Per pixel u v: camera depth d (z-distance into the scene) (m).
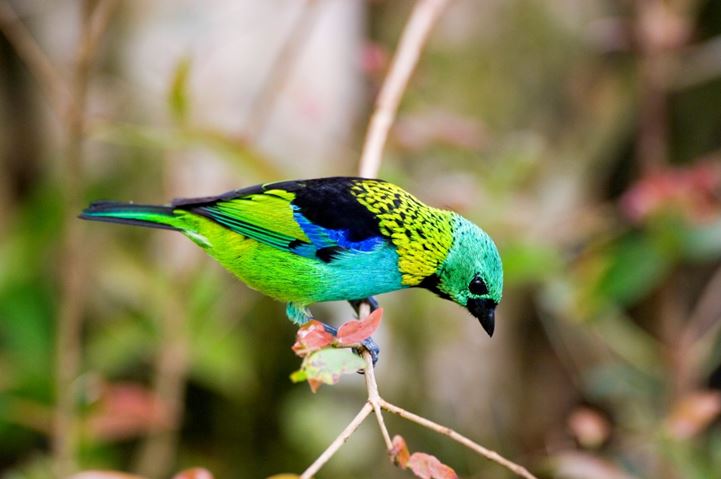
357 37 13.88
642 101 12.27
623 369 11.71
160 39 12.69
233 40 12.66
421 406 13.72
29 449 13.10
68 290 9.89
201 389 13.82
